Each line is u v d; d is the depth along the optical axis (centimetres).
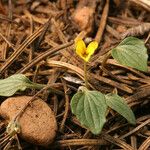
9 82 38
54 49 41
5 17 45
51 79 40
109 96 38
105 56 40
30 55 42
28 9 47
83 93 36
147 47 42
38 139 36
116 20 46
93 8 45
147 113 40
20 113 36
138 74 41
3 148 37
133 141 38
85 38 44
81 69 40
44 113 37
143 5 46
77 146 37
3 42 43
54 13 46
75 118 39
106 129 38
